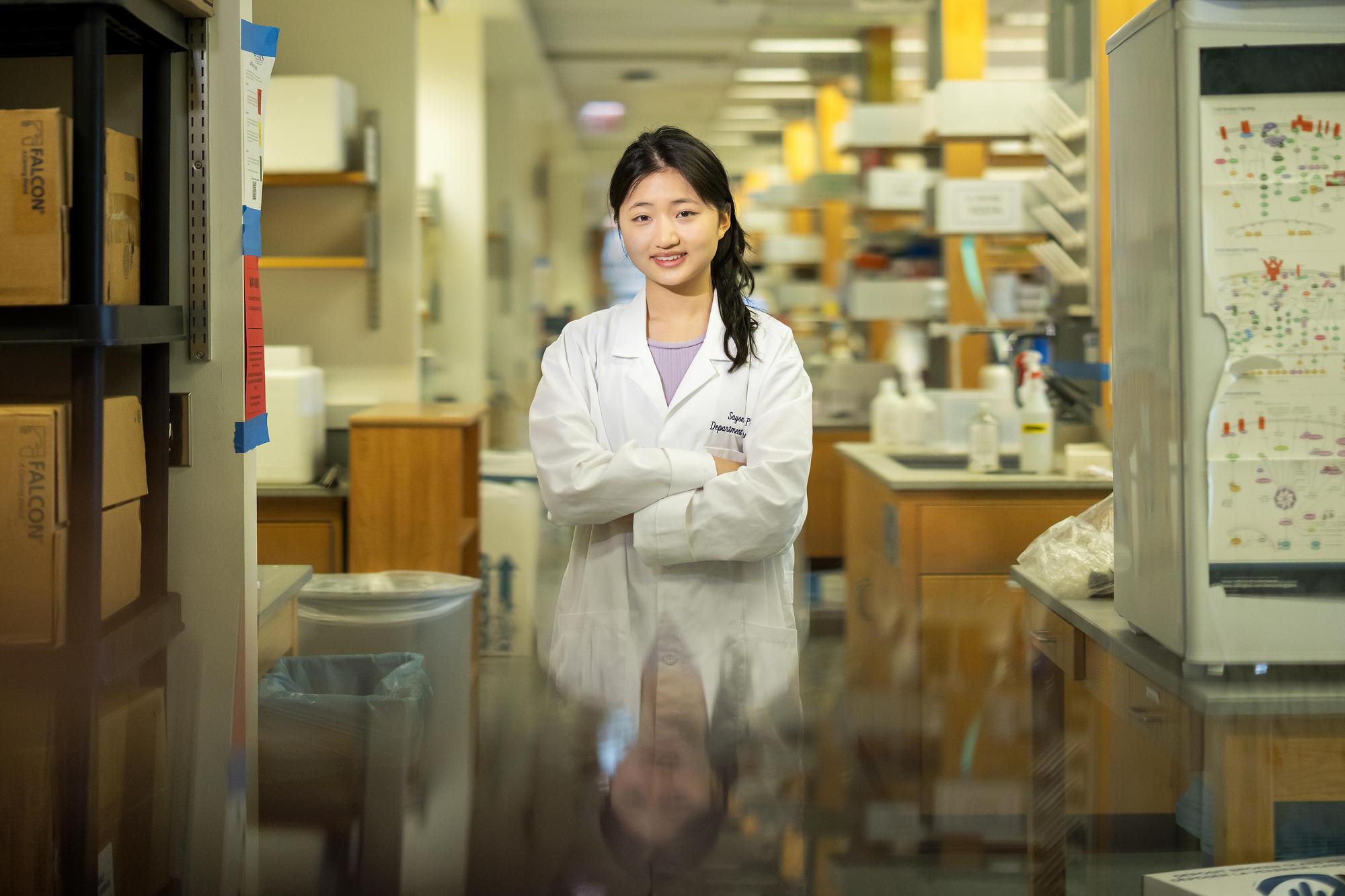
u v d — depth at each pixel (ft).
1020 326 17.08
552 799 3.97
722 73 37.93
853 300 18.49
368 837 3.69
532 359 39.70
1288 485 4.45
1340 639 4.47
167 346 6.92
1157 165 4.69
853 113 18.98
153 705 5.06
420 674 5.49
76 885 3.37
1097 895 3.26
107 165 6.27
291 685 5.43
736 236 6.31
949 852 3.51
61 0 5.74
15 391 7.25
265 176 14.64
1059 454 12.33
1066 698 4.91
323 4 15.57
